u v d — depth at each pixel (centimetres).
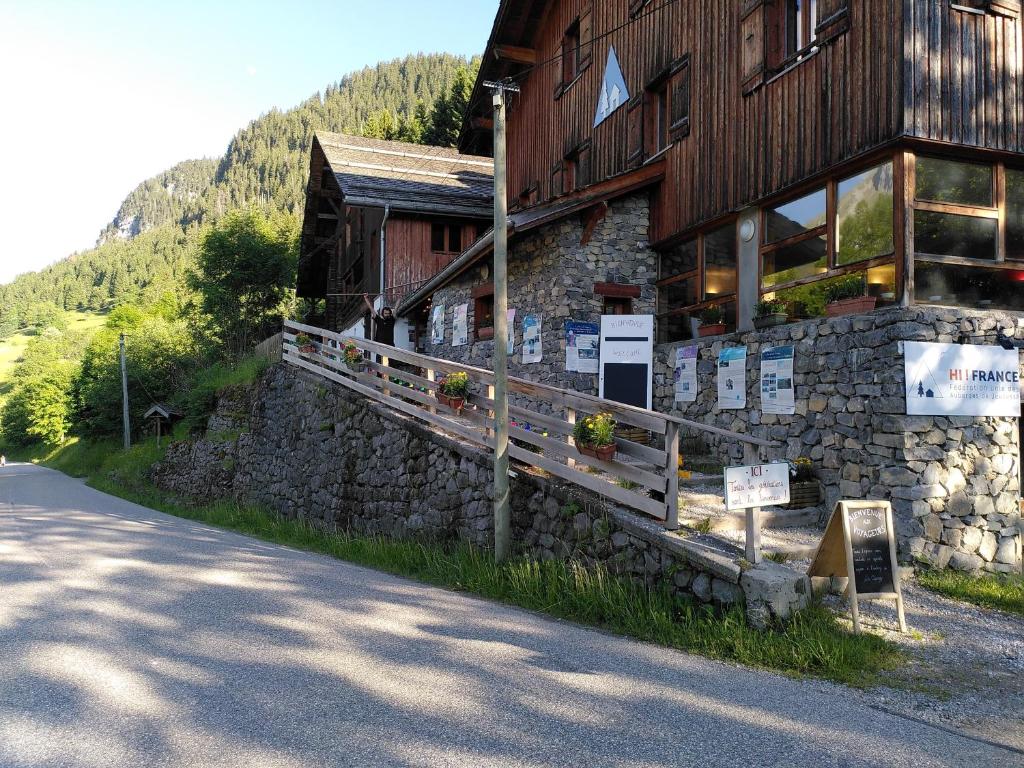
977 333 709
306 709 397
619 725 379
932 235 738
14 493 2520
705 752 349
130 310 5981
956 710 413
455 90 3878
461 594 705
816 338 795
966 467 694
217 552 952
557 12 1534
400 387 1127
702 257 1064
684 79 1095
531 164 1664
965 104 726
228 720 382
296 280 3378
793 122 857
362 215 2391
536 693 423
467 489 906
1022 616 574
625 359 1128
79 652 498
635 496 664
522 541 799
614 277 1162
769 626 524
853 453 736
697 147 1053
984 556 693
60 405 5941
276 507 1564
